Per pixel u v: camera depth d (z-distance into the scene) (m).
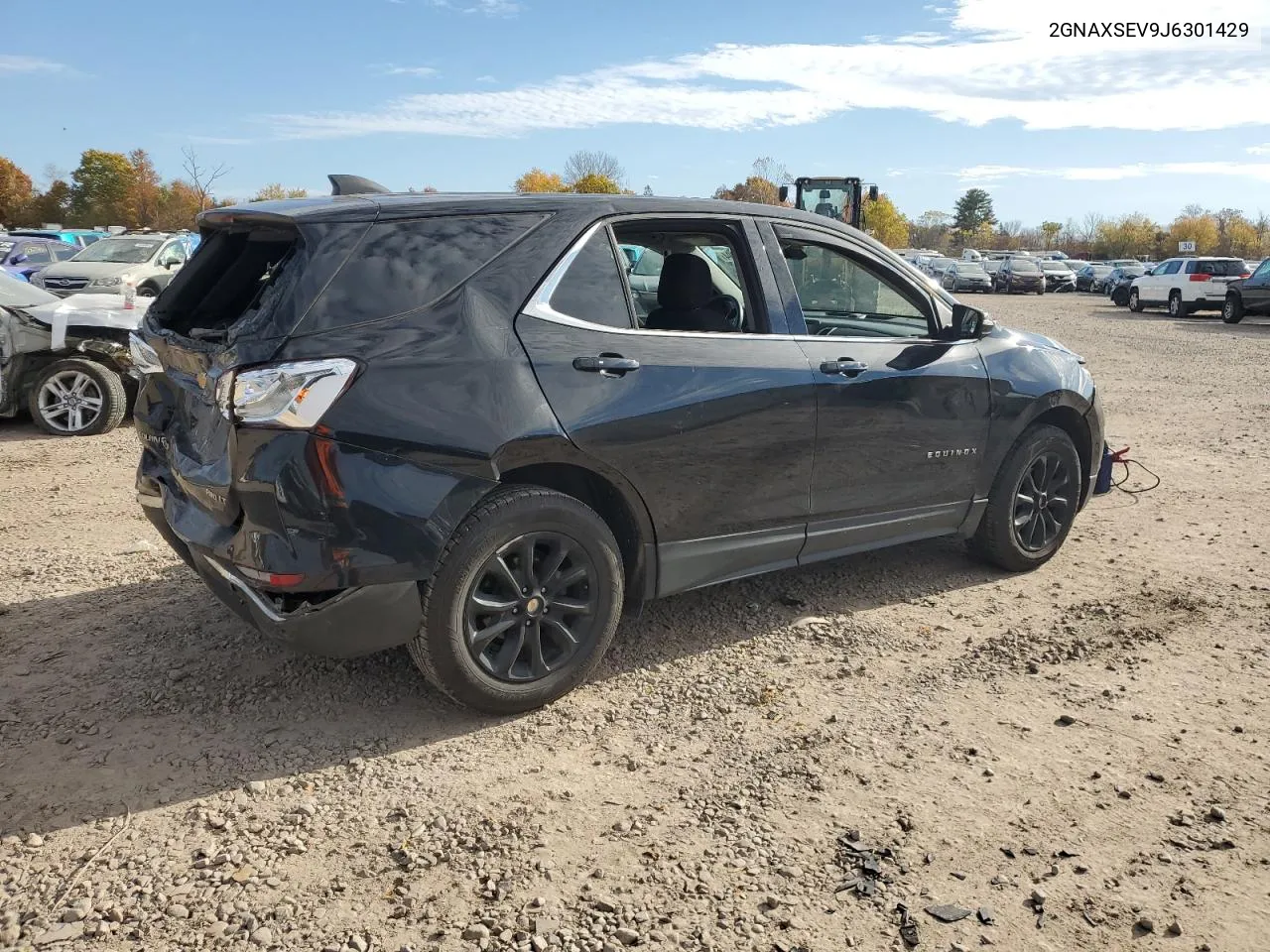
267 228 3.37
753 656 4.06
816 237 4.25
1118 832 2.88
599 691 3.75
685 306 3.96
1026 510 5.04
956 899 2.58
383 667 3.89
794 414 3.96
